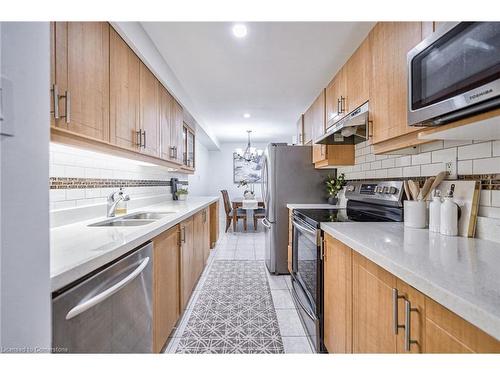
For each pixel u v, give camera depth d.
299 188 3.05
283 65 2.32
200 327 1.89
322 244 1.58
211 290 2.54
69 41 1.14
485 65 0.75
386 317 0.91
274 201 3.04
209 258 3.63
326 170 3.06
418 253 0.89
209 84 2.79
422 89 1.00
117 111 1.54
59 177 1.46
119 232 1.25
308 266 1.82
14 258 0.51
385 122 1.44
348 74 1.99
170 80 2.43
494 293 0.58
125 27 1.56
